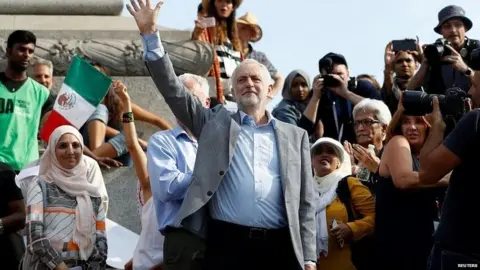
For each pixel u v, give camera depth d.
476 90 13.99
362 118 18.27
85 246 16.47
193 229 14.48
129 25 22.28
